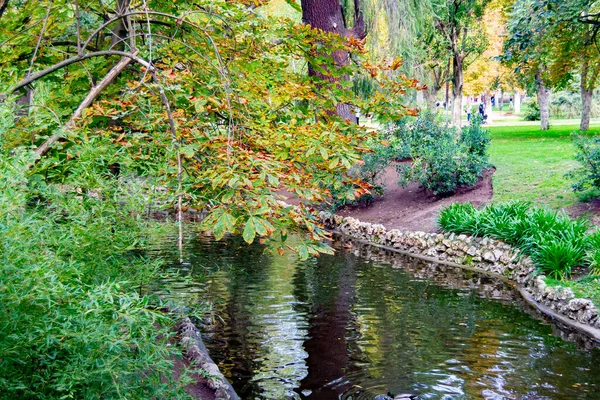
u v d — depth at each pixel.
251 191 4.37
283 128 5.35
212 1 5.63
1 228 3.34
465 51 30.41
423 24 20.78
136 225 4.94
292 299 11.34
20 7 6.85
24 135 4.75
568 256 11.82
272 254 15.95
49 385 3.54
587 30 17.69
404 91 6.41
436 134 21.75
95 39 7.49
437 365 7.80
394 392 6.88
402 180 21.30
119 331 3.85
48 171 4.97
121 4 5.59
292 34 6.37
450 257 15.63
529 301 11.43
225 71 5.64
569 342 8.88
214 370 6.41
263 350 8.41
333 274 13.82
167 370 4.17
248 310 10.52
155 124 5.24
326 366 7.73
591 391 6.94
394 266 14.94
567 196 16.56
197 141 5.08
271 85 6.37
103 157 4.77
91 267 4.76
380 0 18.92
